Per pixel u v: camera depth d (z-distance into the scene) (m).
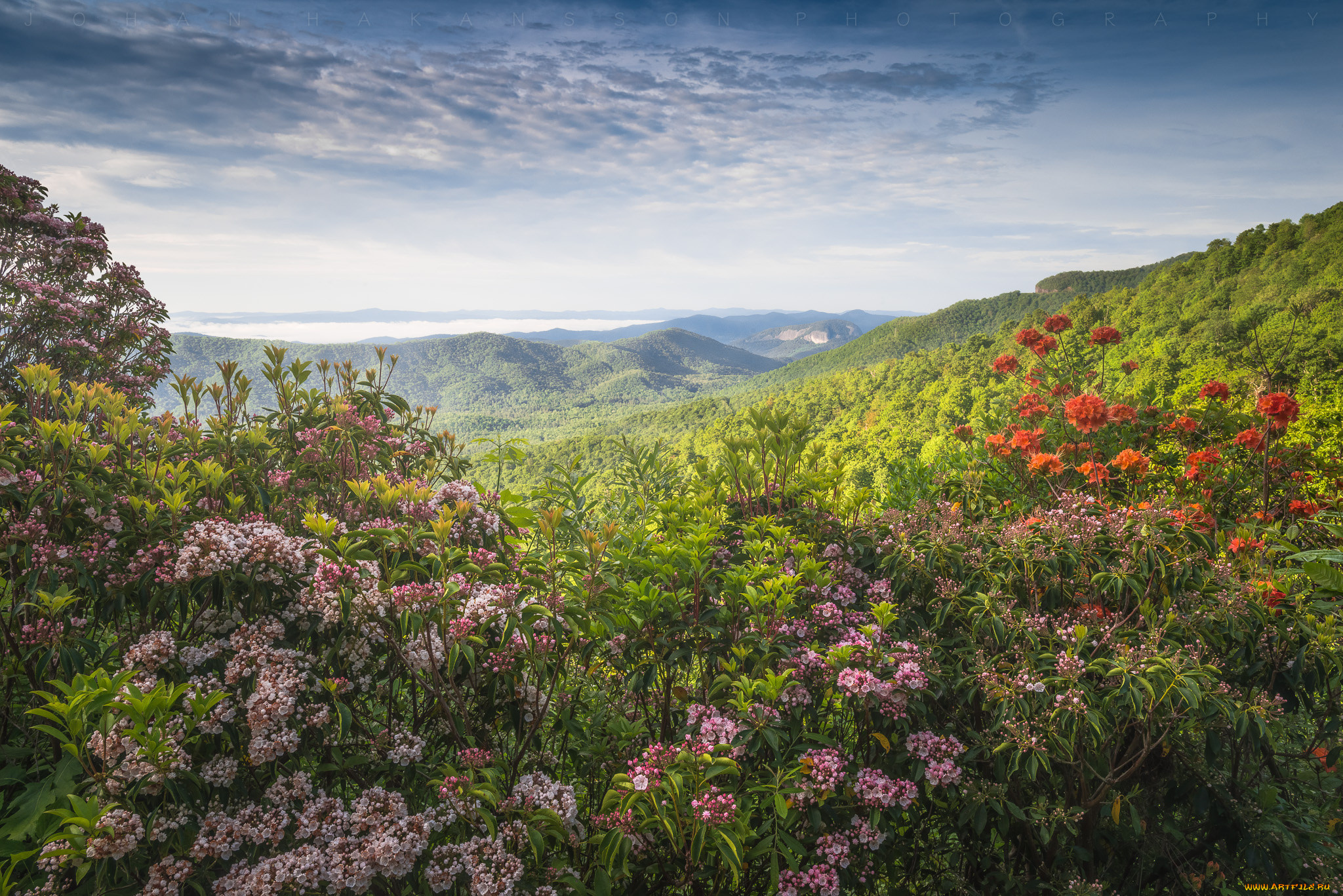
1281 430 3.73
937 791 2.51
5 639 2.14
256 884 1.74
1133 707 2.26
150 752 1.73
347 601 2.08
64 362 5.49
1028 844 2.64
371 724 2.47
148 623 2.40
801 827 2.27
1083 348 5.43
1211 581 2.64
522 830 1.98
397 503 2.62
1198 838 2.75
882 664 2.28
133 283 6.28
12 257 5.63
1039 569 2.77
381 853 1.82
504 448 3.63
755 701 2.35
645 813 2.03
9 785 2.07
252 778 2.14
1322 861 2.50
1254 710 2.26
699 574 2.44
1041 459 3.72
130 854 1.81
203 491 2.83
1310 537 3.18
